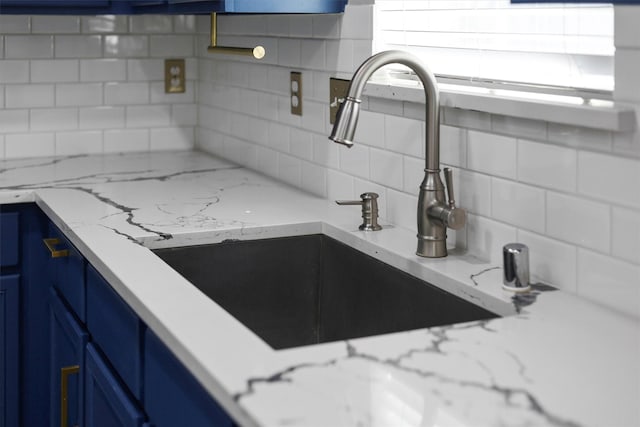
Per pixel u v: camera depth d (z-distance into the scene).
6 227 2.56
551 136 1.61
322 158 2.48
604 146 1.50
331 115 2.40
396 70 2.19
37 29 3.12
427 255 1.83
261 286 2.14
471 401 1.14
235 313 2.12
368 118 2.23
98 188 2.59
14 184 2.63
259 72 2.84
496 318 1.48
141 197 2.46
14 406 2.65
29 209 2.59
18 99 3.13
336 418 1.09
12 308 2.60
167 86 3.33
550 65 1.71
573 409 1.12
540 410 1.12
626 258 1.47
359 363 1.26
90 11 2.83
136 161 3.11
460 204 1.89
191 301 1.54
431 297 1.76
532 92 1.74
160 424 1.66
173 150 3.38
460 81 1.95
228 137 3.13
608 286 1.51
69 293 2.35
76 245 2.05
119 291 1.69
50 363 2.65
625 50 1.44
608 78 1.58
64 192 2.52
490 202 1.80
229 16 3.03
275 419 1.08
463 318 1.66
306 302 2.20
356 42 2.26
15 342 2.62
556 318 1.46
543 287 1.63
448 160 1.92
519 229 1.72
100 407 2.07
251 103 2.92
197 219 2.19
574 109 1.49
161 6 2.65
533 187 1.67
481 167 1.81
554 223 1.62
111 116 3.27
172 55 3.32
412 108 2.03
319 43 2.45
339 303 2.11
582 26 1.62
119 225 2.12
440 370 1.24
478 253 1.84
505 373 1.23
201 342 1.34
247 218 2.20
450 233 1.93
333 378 1.21
